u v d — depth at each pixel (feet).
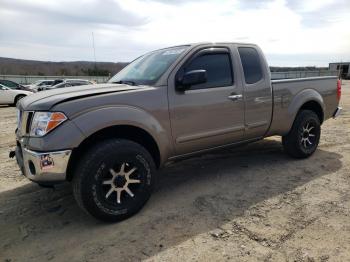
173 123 12.51
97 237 10.46
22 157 11.53
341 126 28.07
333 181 14.60
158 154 12.57
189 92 12.93
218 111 13.78
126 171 11.42
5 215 12.21
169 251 9.54
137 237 10.36
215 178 15.35
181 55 13.10
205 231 10.57
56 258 9.44
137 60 15.85
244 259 9.00
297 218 11.22
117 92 11.44
